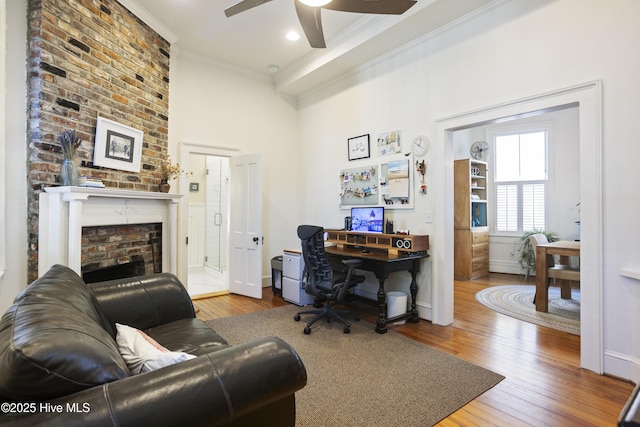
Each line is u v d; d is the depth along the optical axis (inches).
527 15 107.7
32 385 30.5
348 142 176.9
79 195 94.5
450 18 125.2
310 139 204.7
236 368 39.9
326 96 191.9
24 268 97.0
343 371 94.2
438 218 134.5
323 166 195.0
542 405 77.9
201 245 257.6
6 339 34.0
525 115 111.2
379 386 86.0
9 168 94.0
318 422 71.3
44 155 95.9
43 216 95.0
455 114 127.2
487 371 94.2
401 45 146.4
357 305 162.7
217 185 246.5
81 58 106.0
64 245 96.2
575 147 224.2
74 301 50.9
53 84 97.7
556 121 230.7
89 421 29.7
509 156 248.5
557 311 150.6
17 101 95.5
